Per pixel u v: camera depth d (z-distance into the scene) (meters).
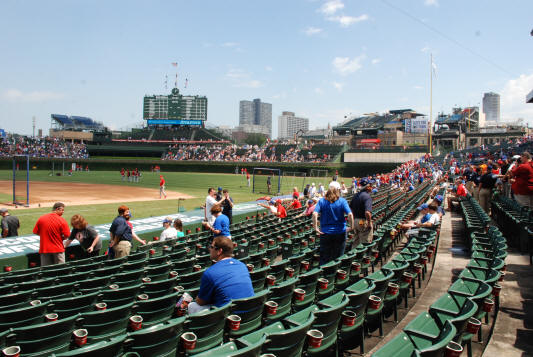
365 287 5.29
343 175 68.25
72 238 9.84
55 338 4.02
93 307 5.41
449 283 7.65
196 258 8.23
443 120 101.19
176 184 45.31
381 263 9.48
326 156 74.50
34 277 7.60
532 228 8.82
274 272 6.77
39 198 29.20
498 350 4.75
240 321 4.33
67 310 5.22
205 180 52.34
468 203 16.06
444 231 13.68
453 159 50.97
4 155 73.88
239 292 4.48
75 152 84.38
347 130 111.50
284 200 22.50
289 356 3.56
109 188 39.16
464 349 4.79
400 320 5.86
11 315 4.68
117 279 6.89
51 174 61.16
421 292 7.16
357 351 4.90
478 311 4.48
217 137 94.19
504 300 6.44
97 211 22.61
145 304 4.79
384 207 15.61
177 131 96.69
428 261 9.19
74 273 7.99
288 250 9.66
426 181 36.00
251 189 40.97
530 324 5.50
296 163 69.38
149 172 73.38
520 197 10.13
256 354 3.15
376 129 101.12
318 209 7.58
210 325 4.07
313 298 5.84
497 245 7.23
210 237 11.64
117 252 9.54
